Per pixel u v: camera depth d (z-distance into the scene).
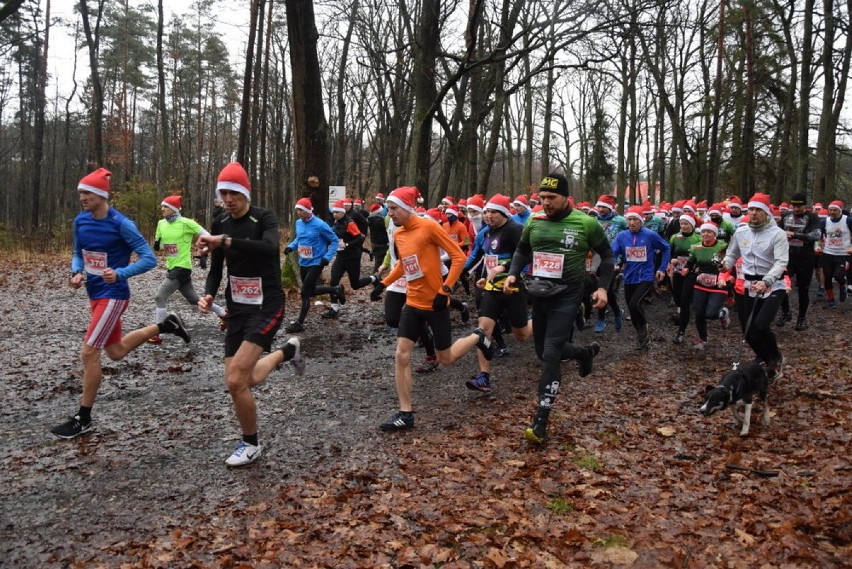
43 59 28.28
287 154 37.62
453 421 5.55
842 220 11.77
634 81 26.52
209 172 41.66
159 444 4.83
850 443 4.85
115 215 5.01
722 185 29.61
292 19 11.23
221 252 4.50
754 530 3.60
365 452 4.78
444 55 13.00
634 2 11.94
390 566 3.24
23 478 4.18
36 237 21.27
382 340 8.84
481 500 4.00
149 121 49.31
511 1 15.45
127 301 5.11
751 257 6.56
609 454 4.80
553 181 4.97
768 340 6.38
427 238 5.29
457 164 17.34
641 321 8.57
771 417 5.61
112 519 3.68
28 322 9.26
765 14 21.75
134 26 36.91
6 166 47.34
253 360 4.29
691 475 4.41
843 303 12.41
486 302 6.41
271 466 4.48
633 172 28.27
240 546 3.39
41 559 3.24
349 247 10.22
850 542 3.39
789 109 22.12
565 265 4.99
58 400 5.80
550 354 4.99
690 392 6.52
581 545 3.49
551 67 12.59
